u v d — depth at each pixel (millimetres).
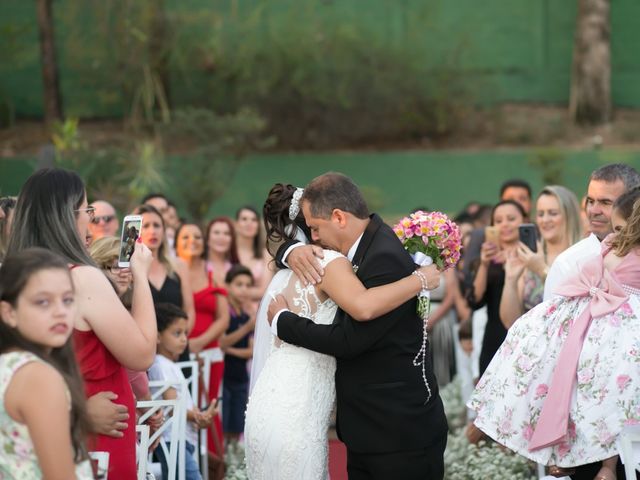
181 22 18500
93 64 18609
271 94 19172
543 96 19938
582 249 4777
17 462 2863
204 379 6297
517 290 5621
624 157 18281
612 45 19844
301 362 3885
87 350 3570
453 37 19578
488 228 6133
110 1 18281
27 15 19266
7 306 2893
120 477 3686
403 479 3846
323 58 18953
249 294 7648
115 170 14820
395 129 19656
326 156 19047
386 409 3799
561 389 4004
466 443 6605
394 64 19188
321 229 3871
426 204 18875
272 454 3828
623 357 3934
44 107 19141
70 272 3260
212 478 6152
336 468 6570
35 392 2818
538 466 5352
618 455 4004
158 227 6312
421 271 3824
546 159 17672
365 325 3713
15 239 3578
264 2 19234
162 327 5539
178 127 16578
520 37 19859
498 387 4230
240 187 18828
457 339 8242
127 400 3756
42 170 3664
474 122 19750
